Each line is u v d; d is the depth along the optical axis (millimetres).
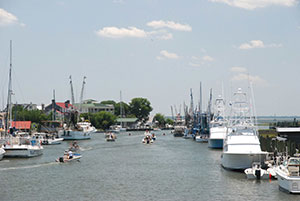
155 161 86312
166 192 53375
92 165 79500
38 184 59250
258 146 66750
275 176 59312
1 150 84250
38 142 96688
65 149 115875
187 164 80438
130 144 138875
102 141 156000
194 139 164250
